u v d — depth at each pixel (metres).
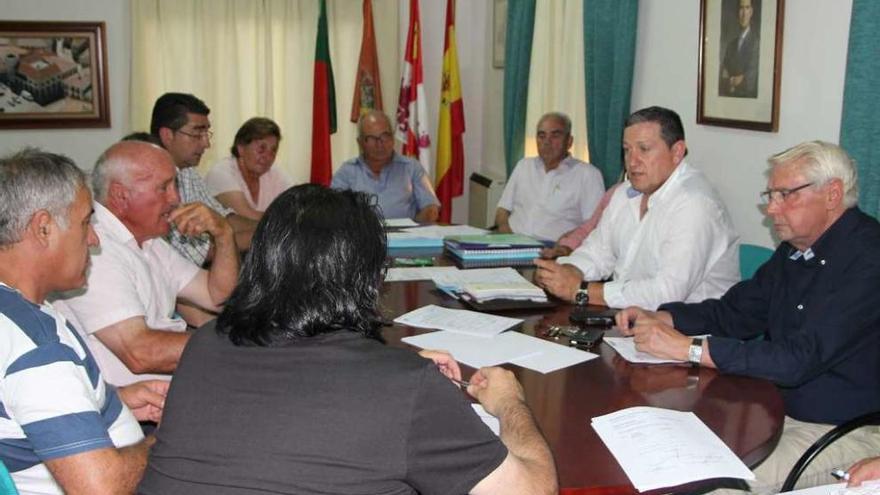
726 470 1.29
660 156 2.55
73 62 4.82
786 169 1.96
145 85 4.87
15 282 1.35
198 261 2.94
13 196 1.32
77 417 1.23
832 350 1.84
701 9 3.35
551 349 1.91
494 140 5.54
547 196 4.14
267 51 5.05
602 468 1.30
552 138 4.05
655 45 3.73
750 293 2.16
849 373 1.96
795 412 2.04
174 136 3.06
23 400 1.22
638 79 3.89
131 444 1.37
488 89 5.60
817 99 2.78
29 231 1.34
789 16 2.89
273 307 1.10
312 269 1.10
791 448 1.91
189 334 1.95
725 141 3.29
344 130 5.33
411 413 1.02
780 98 2.96
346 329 1.11
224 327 1.14
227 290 2.33
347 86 5.28
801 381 1.85
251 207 3.91
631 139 2.57
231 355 1.10
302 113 5.20
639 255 2.68
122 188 1.97
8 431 1.25
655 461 1.31
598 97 4.02
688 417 1.50
